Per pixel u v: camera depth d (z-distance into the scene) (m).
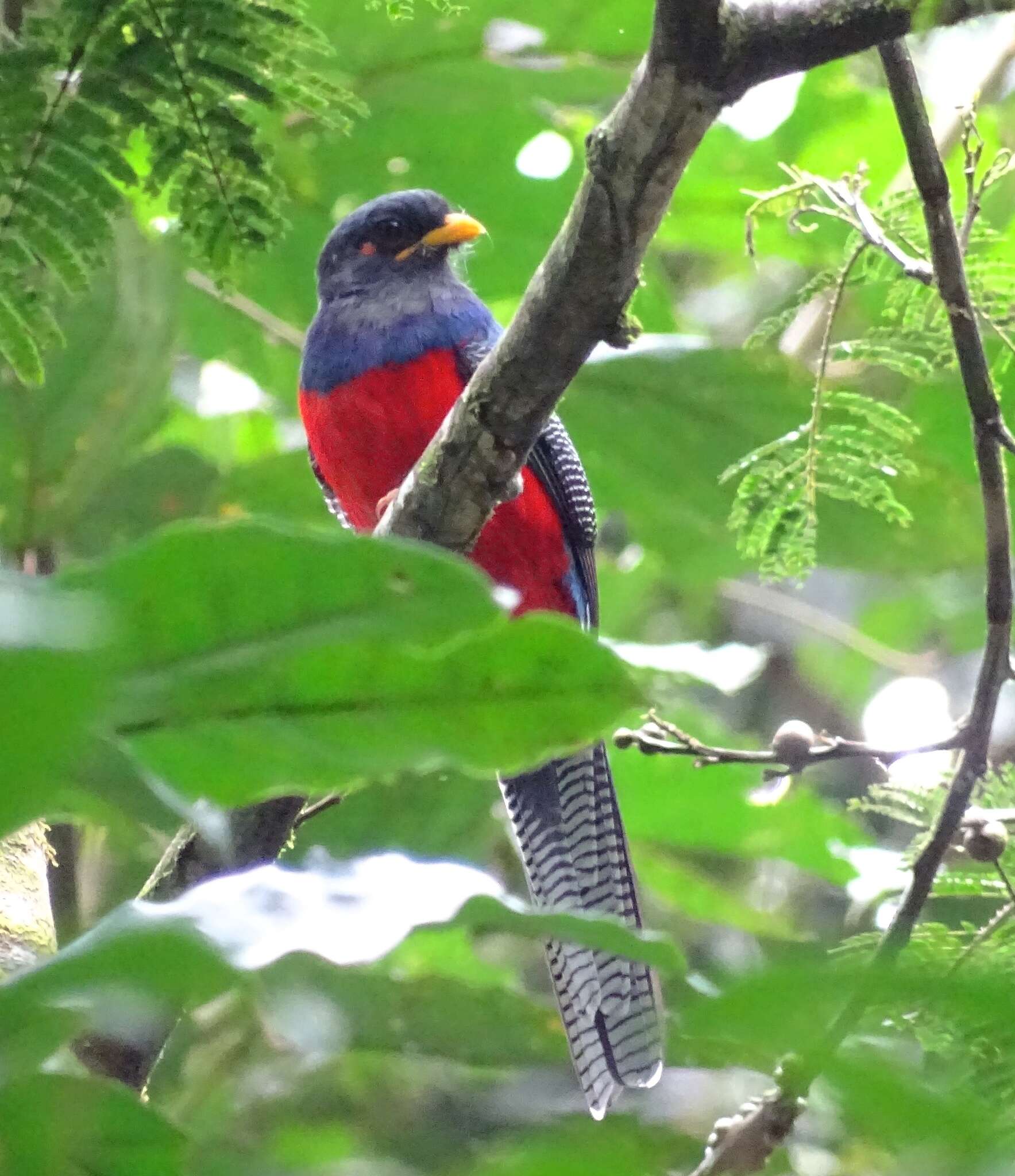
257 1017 8.59
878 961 2.46
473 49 10.85
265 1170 3.06
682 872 12.74
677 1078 8.56
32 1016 2.93
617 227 6.03
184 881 7.15
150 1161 3.08
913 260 7.39
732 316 17.31
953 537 11.58
